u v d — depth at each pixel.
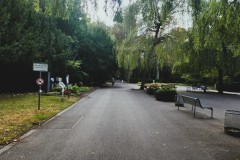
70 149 8.37
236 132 10.83
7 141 9.16
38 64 17.61
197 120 14.56
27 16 28.55
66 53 36.75
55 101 23.25
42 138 9.80
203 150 8.52
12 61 27.05
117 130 11.38
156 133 10.93
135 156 7.73
